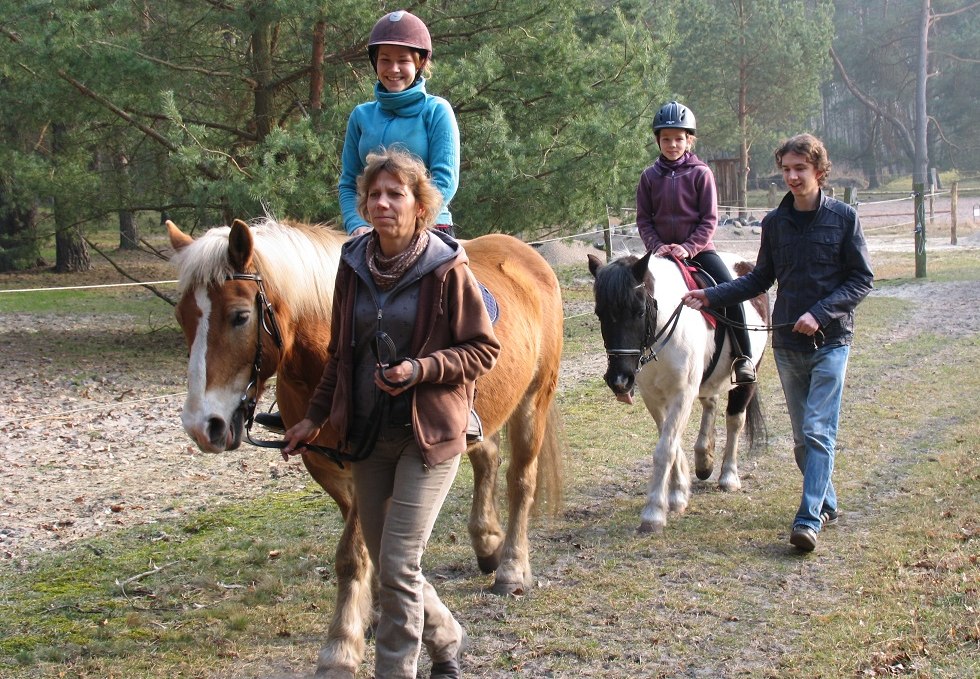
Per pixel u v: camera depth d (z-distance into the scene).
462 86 10.09
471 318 2.89
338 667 3.20
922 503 5.21
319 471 3.52
